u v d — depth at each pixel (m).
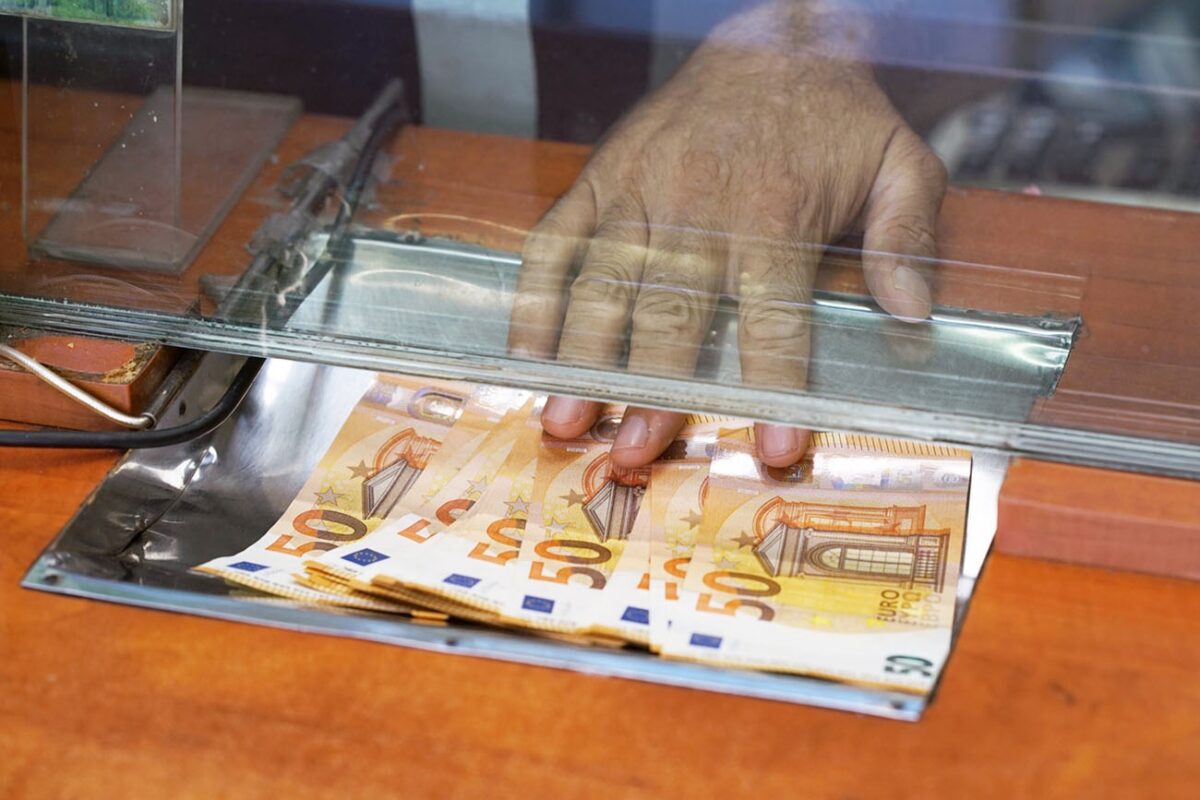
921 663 0.54
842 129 0.71
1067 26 0.67
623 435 0.65
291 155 0.76
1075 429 0.62
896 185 0.70
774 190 0.70
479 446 0.68
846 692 0.52
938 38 0.69
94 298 0.70
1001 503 0.60
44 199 0.72
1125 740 0.51
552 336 0.66
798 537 0.62
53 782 0.49
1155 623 0.57
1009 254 0.68
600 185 0.73
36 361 0.65
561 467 0.66
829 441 0.67
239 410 0.69
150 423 0.66
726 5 0.73
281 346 0.68
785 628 0.56
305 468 0.67
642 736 0.51
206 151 0.74
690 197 0.71
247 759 0.50
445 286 0.69
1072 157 0.69
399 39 0.74
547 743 0.51
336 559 0.60
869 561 0.60
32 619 0.55
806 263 0.68
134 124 0.72
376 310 0.69
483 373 0.66
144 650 0.54
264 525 0.63
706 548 0.61
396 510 0.64
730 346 0.64
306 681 0.53
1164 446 0.61
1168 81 0.66
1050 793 0.49
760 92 0.72
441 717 0.52
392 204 0.74
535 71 0.74
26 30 0.70
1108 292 0.66
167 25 0.71
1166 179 0.68
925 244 0.68
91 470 0.64
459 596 0.57
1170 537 0.58
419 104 0.76
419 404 0.70
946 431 0.62
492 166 0.74
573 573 0.60
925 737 0.51
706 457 0.67
